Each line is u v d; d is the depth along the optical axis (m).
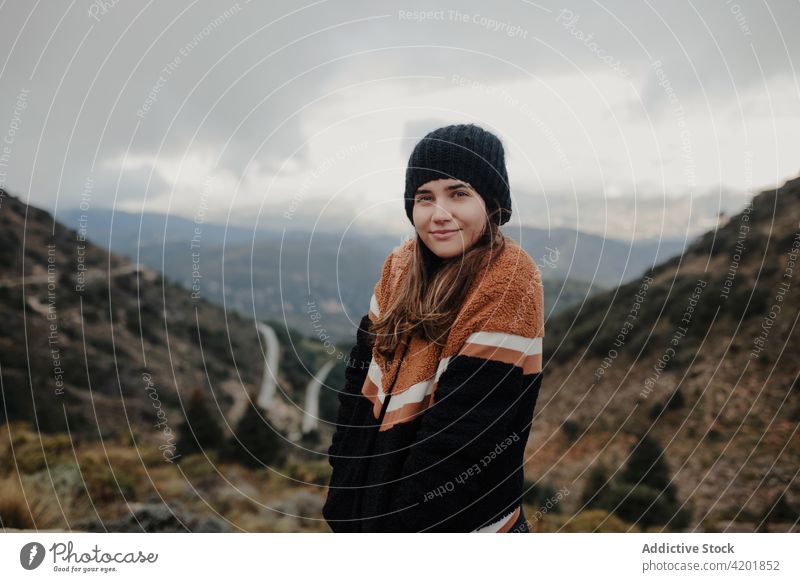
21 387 20.97
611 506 11.62
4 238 35.38
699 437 15.45
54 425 18.22
